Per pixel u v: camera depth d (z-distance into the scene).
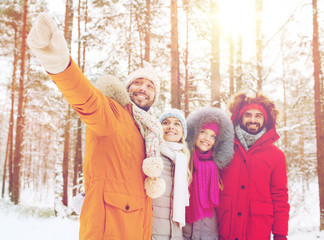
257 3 10.55
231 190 2.62
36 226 8.73
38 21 0.94
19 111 15.77
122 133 1.59
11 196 15.02
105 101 1.45
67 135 13.76
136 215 1.55
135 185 1.59
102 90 1.65
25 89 18.75
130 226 1.50
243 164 2.66
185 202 2.35
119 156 1.55
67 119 13.19
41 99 19.77
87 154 1.58
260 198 2.61
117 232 1.45
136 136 1.70
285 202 2.64
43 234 7.70
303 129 22.91
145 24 12.41
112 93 1.65
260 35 10.70
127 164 1.58
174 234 2.24
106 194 1.47
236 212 2.57
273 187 2.68
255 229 2.54
